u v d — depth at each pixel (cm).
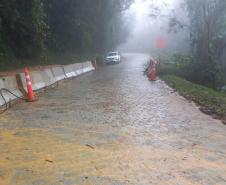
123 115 1123
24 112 1173
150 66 2989
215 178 614
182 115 1141
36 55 3294
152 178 611
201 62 2909
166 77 2416
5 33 2947
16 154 738
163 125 995
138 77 2527
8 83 1359
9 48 2970
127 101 1401
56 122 1023
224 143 824
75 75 2647
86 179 606
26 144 807
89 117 1091
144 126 980
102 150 761
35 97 1507
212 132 926
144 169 652
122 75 2730
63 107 1263
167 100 1445
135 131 923
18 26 2988
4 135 885
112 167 662
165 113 1168
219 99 1488
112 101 1398
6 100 1280
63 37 4675
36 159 706
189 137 873
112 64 4728
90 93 1636
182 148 780
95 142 820
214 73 2878
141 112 1178
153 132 916
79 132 910
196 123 1029
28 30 3039
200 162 692
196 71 2889
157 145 800
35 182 594
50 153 742
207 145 806
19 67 2662
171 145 801
